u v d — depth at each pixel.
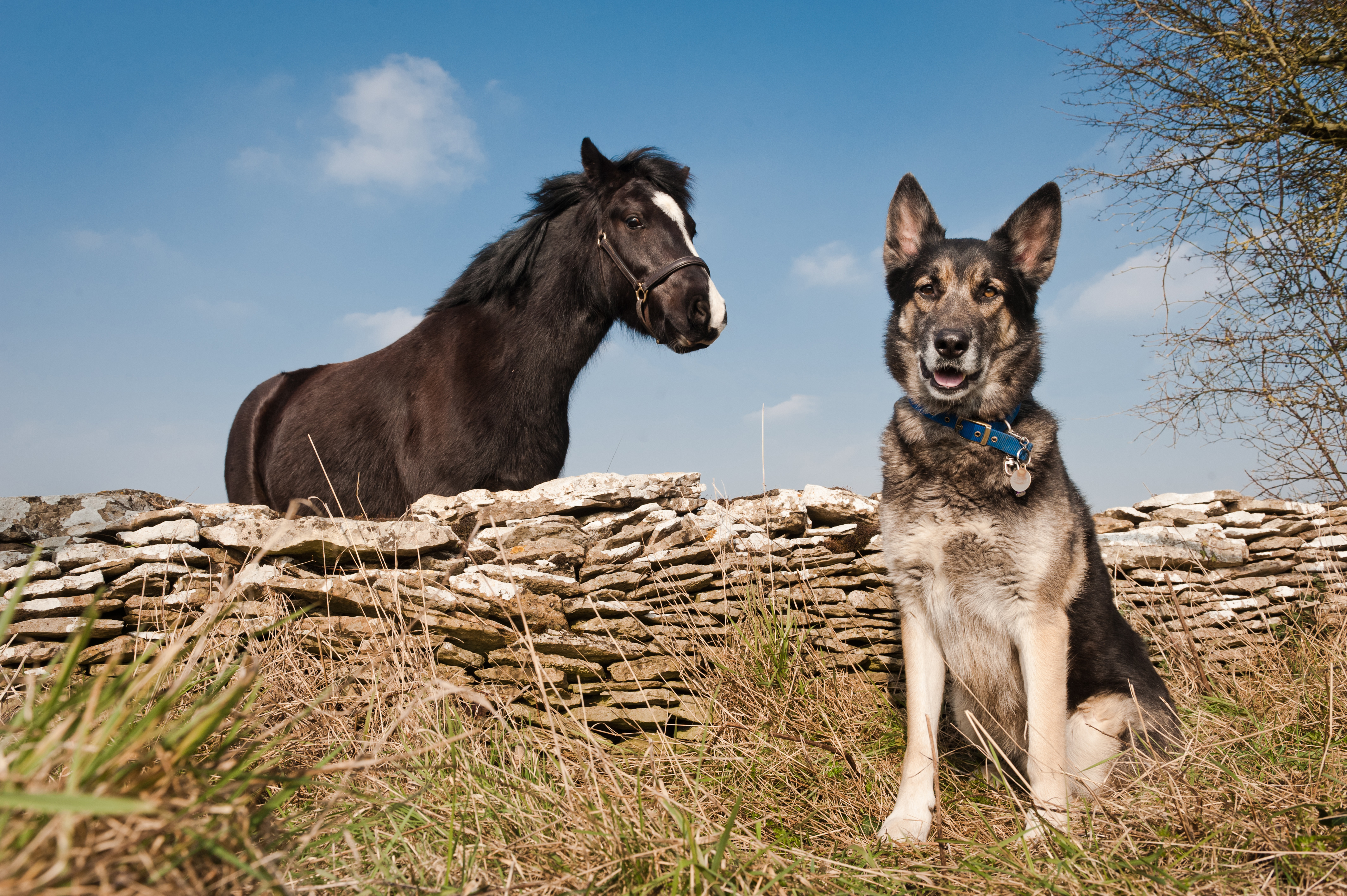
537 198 4.44
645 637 3.48
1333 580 4.60
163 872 1.14
